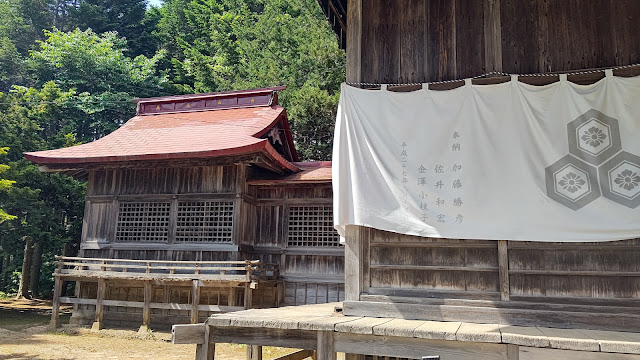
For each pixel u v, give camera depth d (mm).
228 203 14211
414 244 5824
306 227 14836
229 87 25531
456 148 5719
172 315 14141
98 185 15398
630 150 5211
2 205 17531
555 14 5918
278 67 22969
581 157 5336
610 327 4969
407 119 5945
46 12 38250
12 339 12852
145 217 14805
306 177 14469
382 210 5805
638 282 5066
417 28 6371
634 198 5105
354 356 6445
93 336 13438
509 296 5367
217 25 30016
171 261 13266
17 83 34500
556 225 5258
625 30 5664
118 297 14820
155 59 32781
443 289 5652
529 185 5422
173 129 16359
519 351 4359
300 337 5102
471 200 5547
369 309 5715
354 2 6582
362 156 6008
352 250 5953
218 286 13188
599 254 5238
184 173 14711
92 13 35531
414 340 4699
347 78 6410
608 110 5363
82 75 30062
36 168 18719
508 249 5488
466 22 6203
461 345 4543
